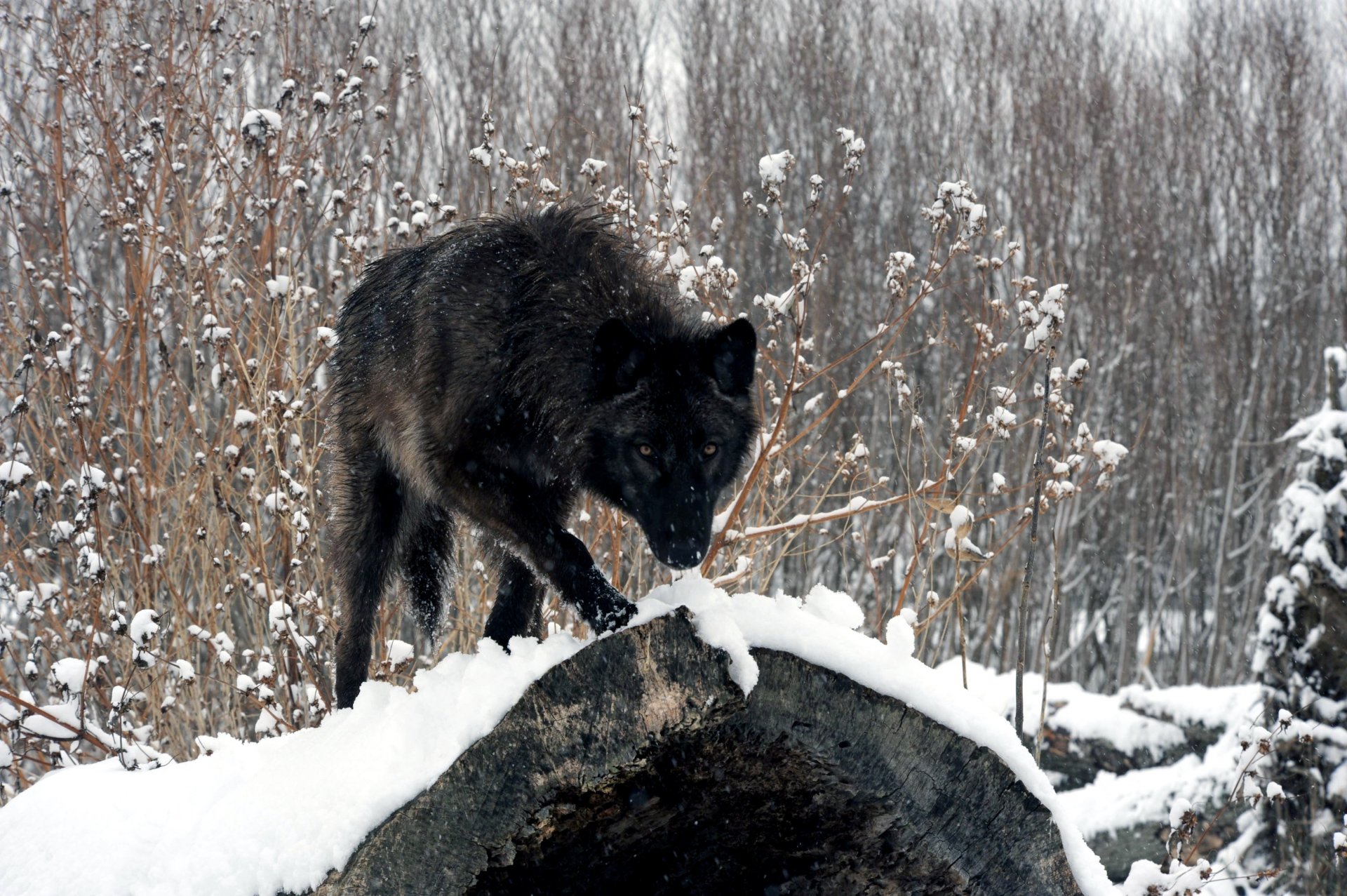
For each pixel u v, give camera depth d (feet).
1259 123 79.61
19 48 24.95
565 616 21.13
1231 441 72.23
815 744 10.17
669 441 13.20
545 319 13.55
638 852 11.23
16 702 16.46
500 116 43.73
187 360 29.14
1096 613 67.72
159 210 22.71
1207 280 78.07
